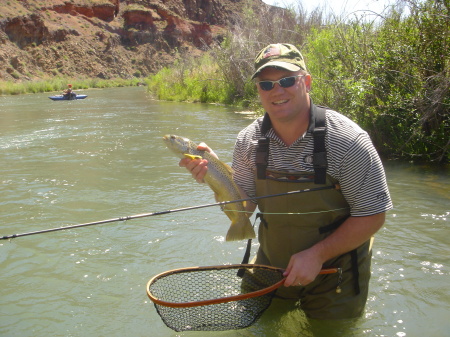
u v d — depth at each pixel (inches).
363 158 111.2
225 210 129.4
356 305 124.7
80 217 223.8
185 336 126.5
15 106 929.5
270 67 110.4
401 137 334.6
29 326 133.3
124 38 2682.1
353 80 365.4
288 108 112.5
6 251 184.9
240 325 121.4
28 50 2119.8
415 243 182.7
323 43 486.3
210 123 565.6
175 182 284.0
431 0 350.0
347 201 116.7
